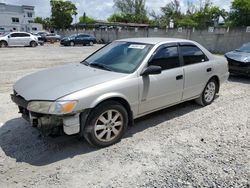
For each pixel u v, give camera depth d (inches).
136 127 176.6
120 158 135.6
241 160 135.9
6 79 323.6
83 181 116.0
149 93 162.4
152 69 154.8
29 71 388.8
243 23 1023.0
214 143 155.0
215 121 190.5
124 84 147.1
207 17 1663.4
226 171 125.5
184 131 171.6
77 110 128.6
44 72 167.8
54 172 122.3
